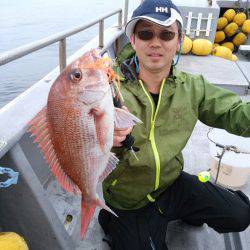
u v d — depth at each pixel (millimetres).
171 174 1798
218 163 2244
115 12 3967
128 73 1730
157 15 1596
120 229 1770
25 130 1637
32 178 1657
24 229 1757
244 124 1720
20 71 4492
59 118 1088
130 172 1706
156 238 1757
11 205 1695
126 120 1247
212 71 4633
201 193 1843
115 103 1380
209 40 5582
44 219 1705
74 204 2119
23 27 7930
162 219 1833
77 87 1067
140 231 1744
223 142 2422
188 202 1876
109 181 1766
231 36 6305
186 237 1989
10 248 1312
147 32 1626
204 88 1798
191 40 5539
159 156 1676
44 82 2314
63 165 1126
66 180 1142
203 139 3092
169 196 1886
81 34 5395
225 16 6078
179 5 5402
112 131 1158
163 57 1654
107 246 1917
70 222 1997
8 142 1501
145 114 1684
